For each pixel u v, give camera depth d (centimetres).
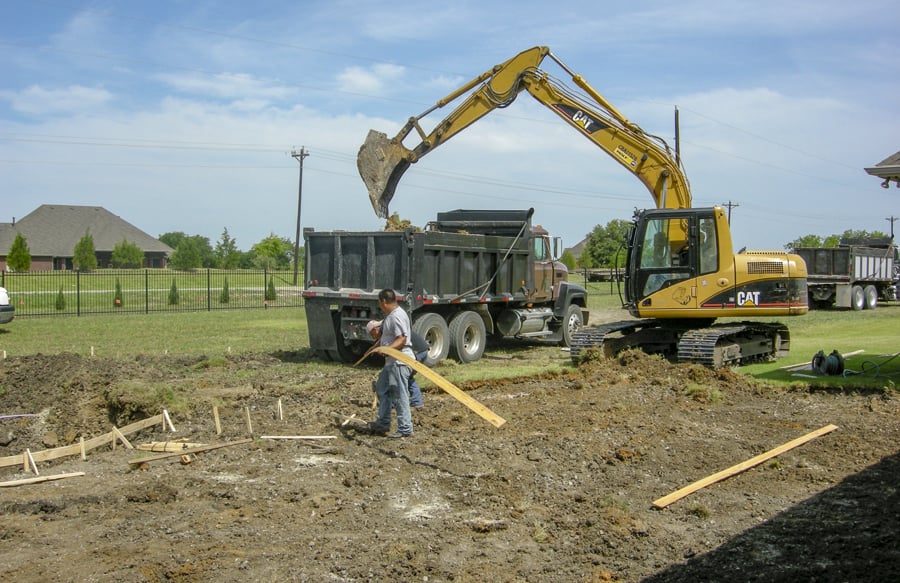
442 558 564
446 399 1109
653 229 1470
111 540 594
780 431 927
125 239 7181
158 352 1694
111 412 1071
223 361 1468
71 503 673
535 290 1766
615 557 566
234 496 693
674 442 873
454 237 1494
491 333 1653
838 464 791
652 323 1542
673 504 677
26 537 600
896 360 1475
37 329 2230
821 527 617
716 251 1416
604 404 1065
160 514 652
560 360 1592
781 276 1398
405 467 779
